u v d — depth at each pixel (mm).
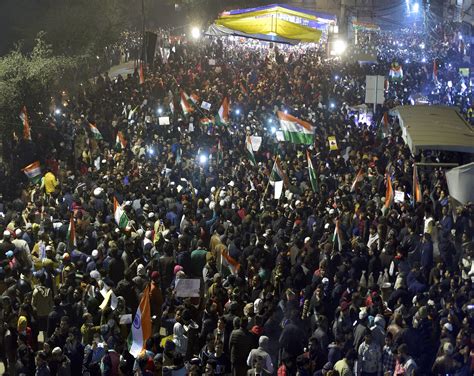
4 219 20656
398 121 33094
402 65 50125
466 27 68938
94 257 17344
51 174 24547
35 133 32156
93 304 15094
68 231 19312
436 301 15484
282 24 53094
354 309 14617
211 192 24000
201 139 31281
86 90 42750
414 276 16188
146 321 13492
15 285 15812
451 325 13547
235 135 31500
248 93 40500
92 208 21531
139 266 16453
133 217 21047
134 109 35125
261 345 13297
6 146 31141
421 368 13805
